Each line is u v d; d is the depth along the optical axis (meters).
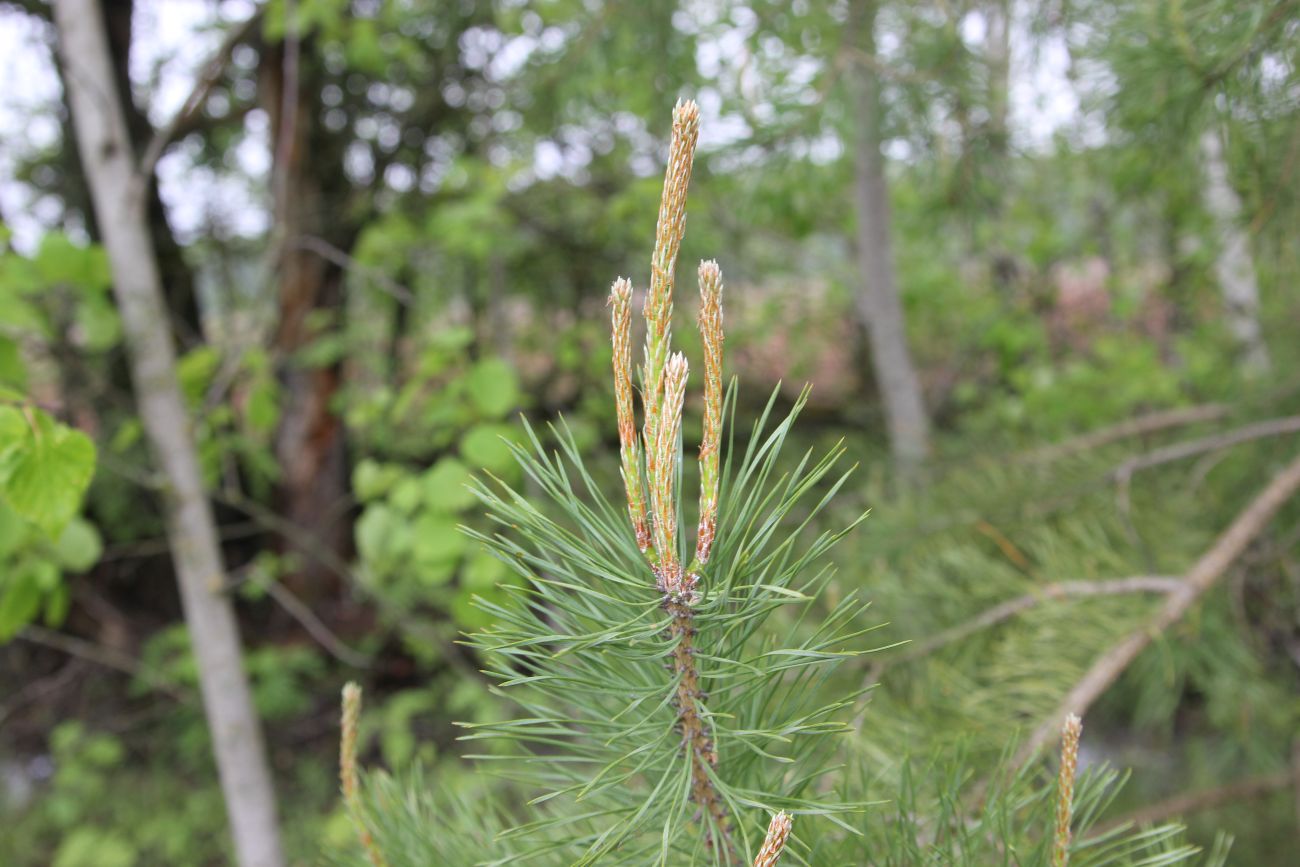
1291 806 1.09
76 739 2.28
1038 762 0.53
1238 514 1.00
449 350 1.42
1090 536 0.83
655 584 0.36
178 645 2.45
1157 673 0.78
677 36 1.29
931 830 0.45
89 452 0.77
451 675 2.27
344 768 0.45
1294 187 0.72
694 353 2.01
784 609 0.66
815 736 0.42
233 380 1.48
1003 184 1.05
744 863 0.39
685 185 0.32
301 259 2.55
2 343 1.04
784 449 1.48
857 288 2.47
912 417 1.80
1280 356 1.20
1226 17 0.63
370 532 1.29
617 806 0.42
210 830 2.12
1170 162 0.84
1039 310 2.60
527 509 0.36
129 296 1.21
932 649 0.68
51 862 2.11
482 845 0.47
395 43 2.32
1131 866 0.41
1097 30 0.78
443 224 1.91
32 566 1.07
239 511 2.78
